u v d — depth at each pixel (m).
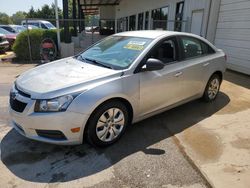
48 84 3.16
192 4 11.06
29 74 3.66
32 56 10.97
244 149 3.47
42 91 3.02
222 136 3.84
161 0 14.94
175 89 4.19
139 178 2.82
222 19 9.28
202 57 4.75
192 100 4.91
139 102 3.66
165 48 4.03
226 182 2.78
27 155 3.22
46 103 2.95
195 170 2.98
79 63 3.93
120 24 29.97
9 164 3.04
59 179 2.79
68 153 3.28
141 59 3.65
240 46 8.33
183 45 4.37
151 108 3.91
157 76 3.81
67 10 11.70
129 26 24.48
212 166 3.06
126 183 2.74
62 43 11.29
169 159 3.20
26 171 2.91
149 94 3.76
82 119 3.04
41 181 2.75
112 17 34.59
